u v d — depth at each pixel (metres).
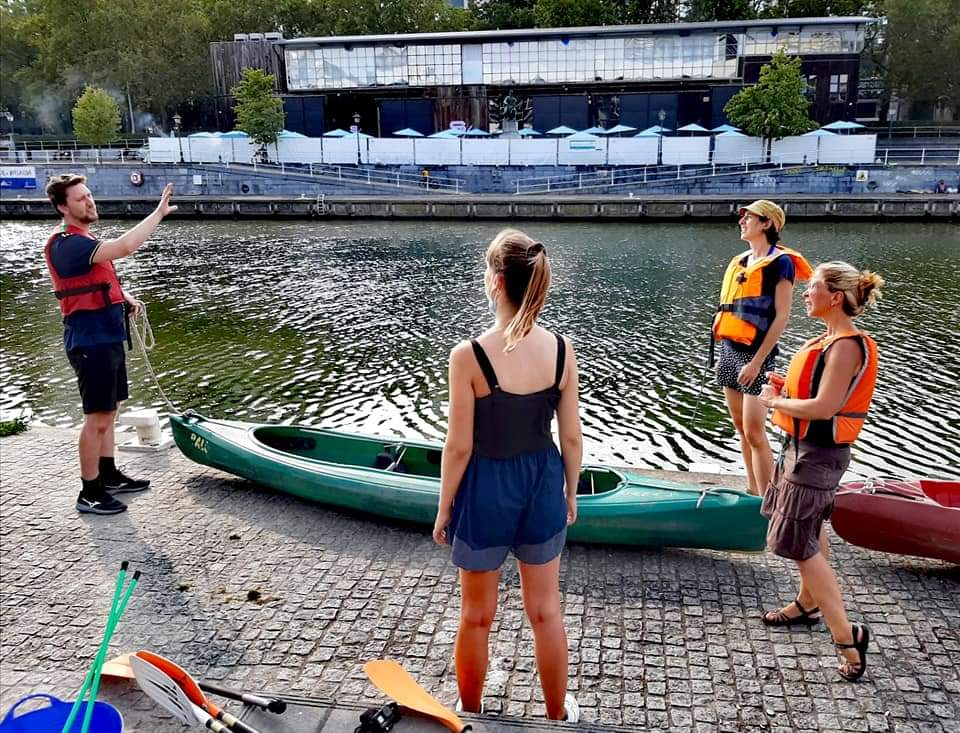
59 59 67.94
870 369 3.82
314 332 18.31
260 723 3.18
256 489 6.72
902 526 5.02
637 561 5.41
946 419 12.69
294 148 48.22
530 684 4.04
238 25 65.06
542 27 60.97
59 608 4.84
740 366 5.55
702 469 11.16
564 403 3.21
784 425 4.03
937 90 59.00
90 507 6.18
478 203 42.66
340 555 5.54
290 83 52.72
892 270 25.59
